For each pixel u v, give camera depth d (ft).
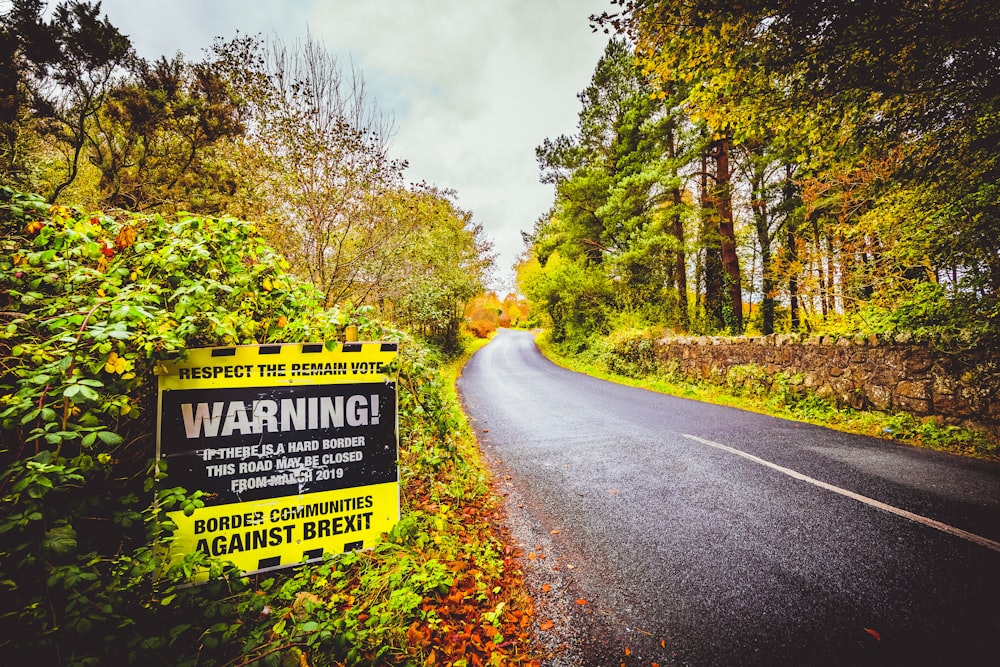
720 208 52.49
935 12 12.84
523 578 10.09
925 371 19.95
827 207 37.93
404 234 26.91
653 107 57.11
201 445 8.10
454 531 11.93
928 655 7.16
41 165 16.30
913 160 18.52
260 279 9.88
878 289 26.55
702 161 60.34
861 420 21.80
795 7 13.50
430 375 13.61
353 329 10.33
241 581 7.84
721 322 59.93
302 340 9.90
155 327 6.89
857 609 8.36
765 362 30.27
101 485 6.69
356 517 9.21
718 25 14.83
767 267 54.90
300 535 8.74
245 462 8.38
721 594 9.09
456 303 72.69
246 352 8.48
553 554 11.06
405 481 12.96
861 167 21.04
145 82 17.56
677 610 8.70
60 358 6.29
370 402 9.44
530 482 15.88
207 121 18.63
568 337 83.30
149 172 18.63
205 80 19.07
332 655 6.73
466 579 9.73
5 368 6.07
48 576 5.17
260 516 8.44
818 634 7.81
